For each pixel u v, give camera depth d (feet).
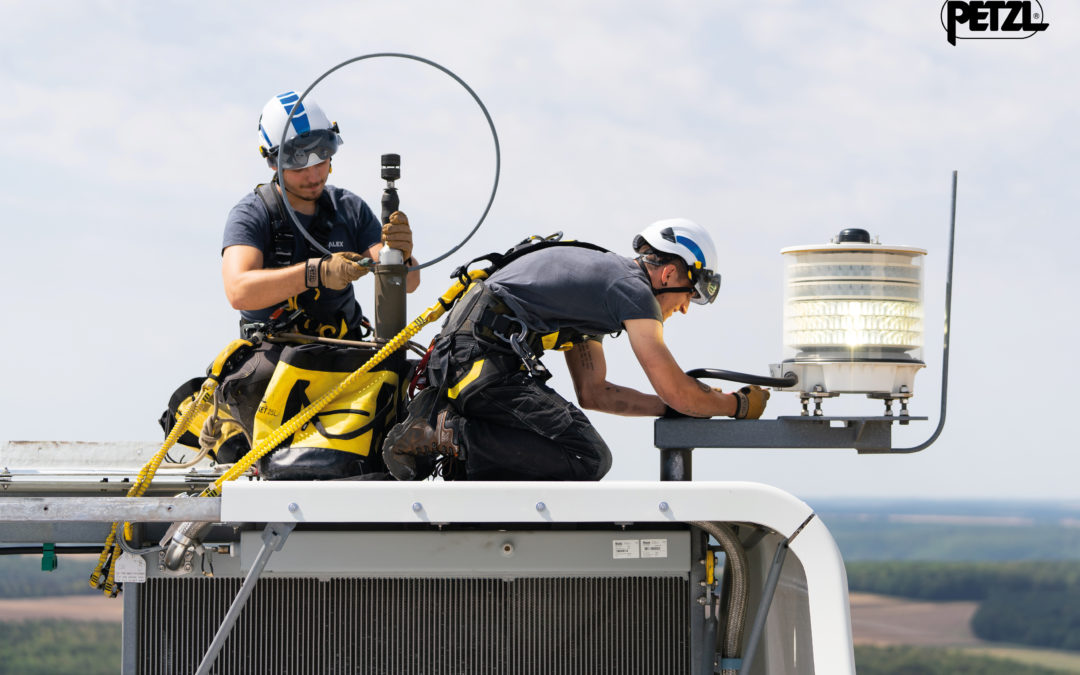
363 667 20.79
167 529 21.70
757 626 19.06
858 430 21.54
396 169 22.85
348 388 21.33
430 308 21.75
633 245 23.52
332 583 20.89
